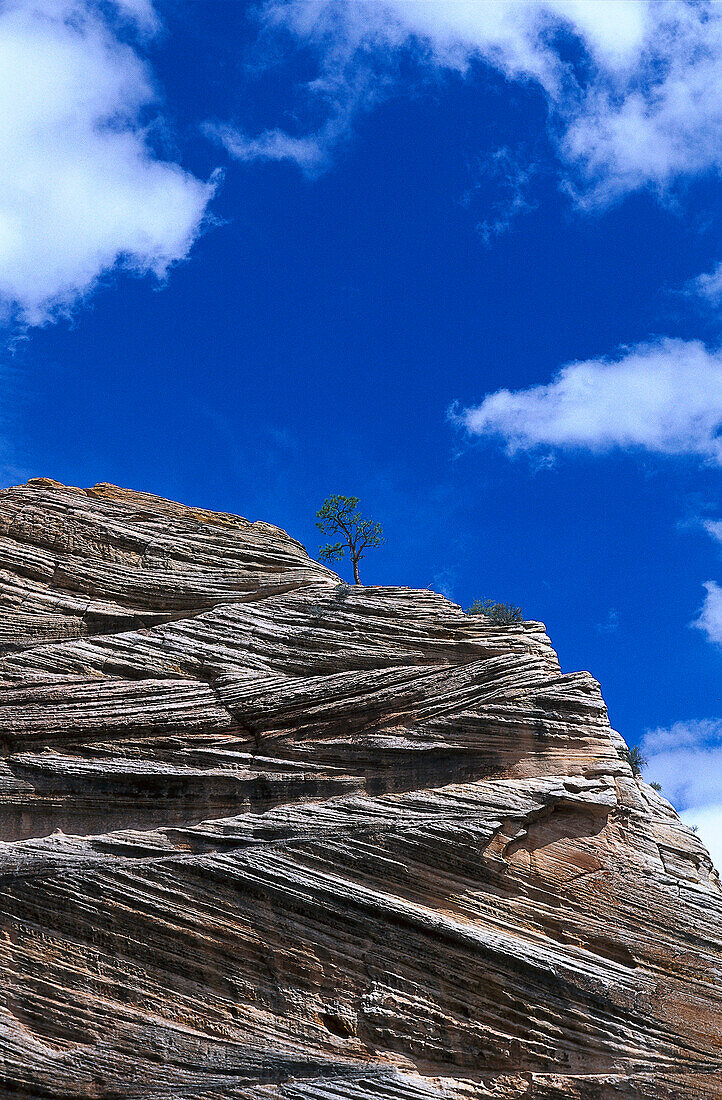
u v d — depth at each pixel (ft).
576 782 92.02
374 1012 77.97
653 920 85.87
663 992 82.53
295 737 94.53
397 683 98.63
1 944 76.07
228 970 78.28
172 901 80.02
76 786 87.61
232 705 95.35
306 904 81.51
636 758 97.35
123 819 87.56
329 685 97.60
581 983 81.66
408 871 84.84
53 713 90.94
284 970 79.00
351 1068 75.36
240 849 83.97
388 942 81.05
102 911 78.54
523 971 81.35
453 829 86.74
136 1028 74.79
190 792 89.45
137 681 95.50
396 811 88.07
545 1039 79.25
